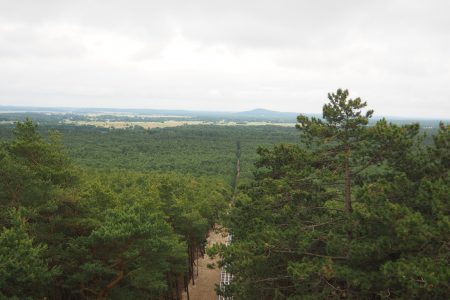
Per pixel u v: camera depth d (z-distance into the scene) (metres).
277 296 13.55
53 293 19.12
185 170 87.69
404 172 13.99
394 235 11.81
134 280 18.19
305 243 13.34
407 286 9.87
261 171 17.52
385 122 14.42
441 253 10.70
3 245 12.37
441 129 14.16
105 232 15.67
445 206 11.10
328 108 14.75
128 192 32.53
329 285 12.73
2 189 17.61
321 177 14.37
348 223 13.32
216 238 51.12
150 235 17.06
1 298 11.80
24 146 19.27
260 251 13.76
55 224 18.25
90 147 118.62
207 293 33.78
